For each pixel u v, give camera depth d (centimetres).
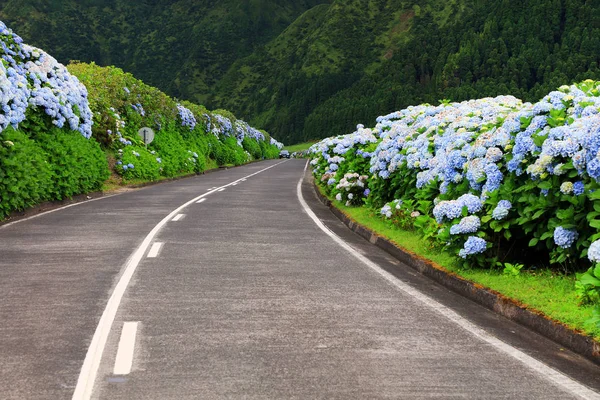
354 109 18725
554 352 635
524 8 19062
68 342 629
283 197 2453
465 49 18162
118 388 513
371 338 659
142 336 650
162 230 1432
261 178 3850
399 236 1296
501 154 995
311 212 1917
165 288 861
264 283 908
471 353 619
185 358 587
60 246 1199
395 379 542
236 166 6119
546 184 879
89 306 764
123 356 590
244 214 1809
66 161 2066
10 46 2095
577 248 834
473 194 1055
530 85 17225
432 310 786
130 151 3278
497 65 17650
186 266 1017
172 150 3972
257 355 598
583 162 824
